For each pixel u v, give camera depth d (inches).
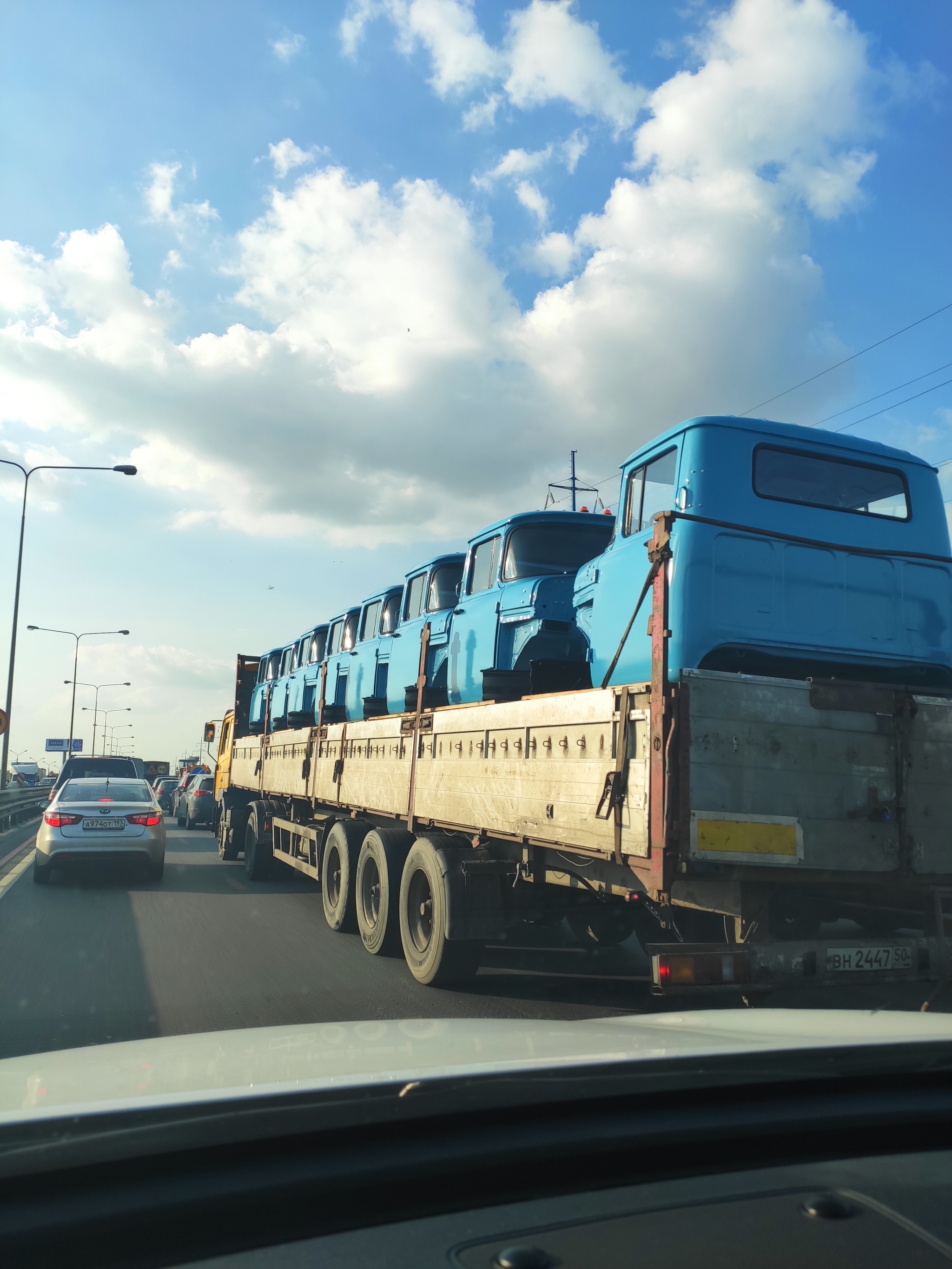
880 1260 55.2
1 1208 58.5
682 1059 79.7
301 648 621.6
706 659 211.2
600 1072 76.8
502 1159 67.6
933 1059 86.4
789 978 165.0
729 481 217.6
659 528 179.2
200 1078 75.3
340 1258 55.3
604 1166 70.0
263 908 415.5
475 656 329.7
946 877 178.9
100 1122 62.4
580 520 328.8
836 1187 65.6
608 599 242.5
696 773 161.8
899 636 225.6
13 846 737.6
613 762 181.8
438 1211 61.8
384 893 299.1
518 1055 84.2
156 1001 236.4
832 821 170.9
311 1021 218.7
